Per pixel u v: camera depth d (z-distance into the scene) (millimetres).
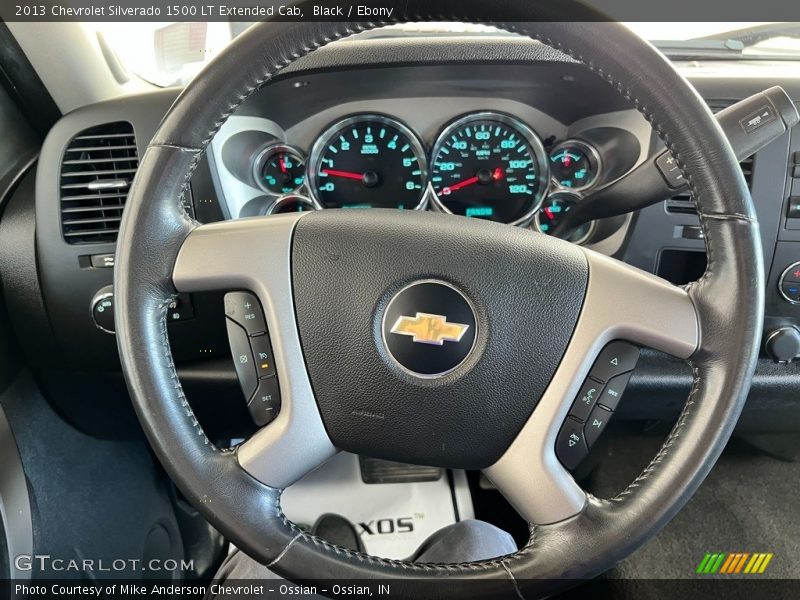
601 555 643
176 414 665
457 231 700
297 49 646
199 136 656
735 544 1291
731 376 632
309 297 697
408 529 1314
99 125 1037
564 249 700
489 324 682
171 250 678
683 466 630
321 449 719
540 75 1087
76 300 1085
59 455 1210
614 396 693
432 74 1084
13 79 1118
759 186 1059
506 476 707
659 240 1114
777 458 1502
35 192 1071
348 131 1205
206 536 1371
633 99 644
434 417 694
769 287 1121
